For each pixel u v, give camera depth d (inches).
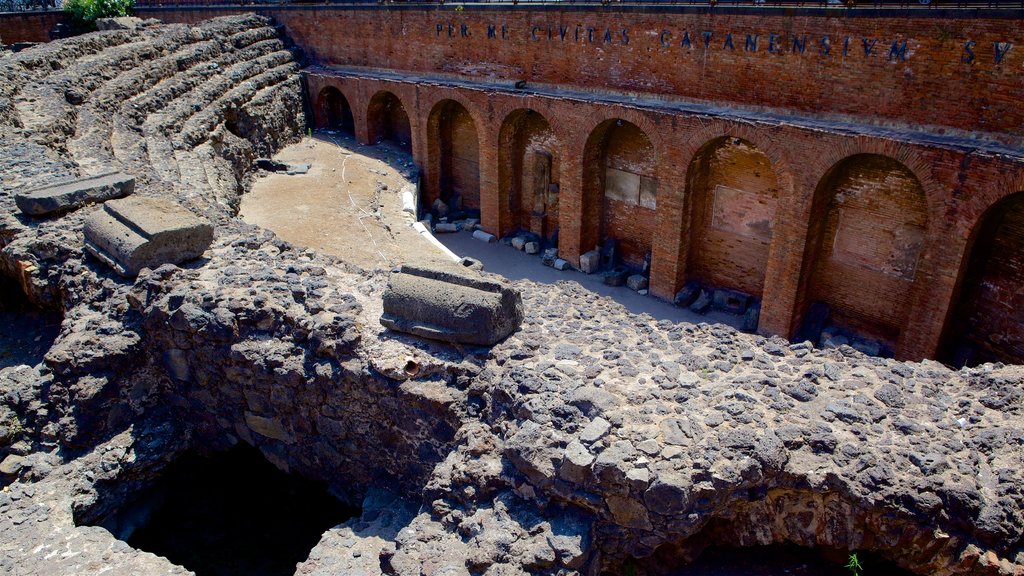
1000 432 296.8
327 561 307.3
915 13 564.7
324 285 406.6
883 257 655.1
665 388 315.6
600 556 284.7
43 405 383.6
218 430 407.2
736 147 724.7
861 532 282.8
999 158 523.8
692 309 784.3
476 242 975.0
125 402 399.5
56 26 1338.6
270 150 1044.5
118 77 887.7
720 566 302.4
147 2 1478.8
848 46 609.6
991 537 268.7
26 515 343.0
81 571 307.4
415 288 364.8
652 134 742.5
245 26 1160.2
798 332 719.7
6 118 661.9
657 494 267.1
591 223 880.3
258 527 414.0
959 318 619.8
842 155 608.7
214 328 374.6
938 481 274.8
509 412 316.2
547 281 860.0
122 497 385.4
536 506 285.9
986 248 591.5
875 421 302.2
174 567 312.7
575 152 826.2
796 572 299.7
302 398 369.4
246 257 445.7
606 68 800.3
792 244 669.3
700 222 786.8
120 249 419.5
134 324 403.5
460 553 275.9
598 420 290.0
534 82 880.9
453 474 304.7
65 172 564.4
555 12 823.7
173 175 703.7
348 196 900.0
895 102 598.2
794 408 307.1
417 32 1003.9
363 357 352.8
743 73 686.5
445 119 1020.5
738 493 279.0
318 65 1196.5
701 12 695.7
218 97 966.4
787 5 658.8
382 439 357.7
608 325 378.6
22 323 492.4
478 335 346.0
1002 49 529.3
